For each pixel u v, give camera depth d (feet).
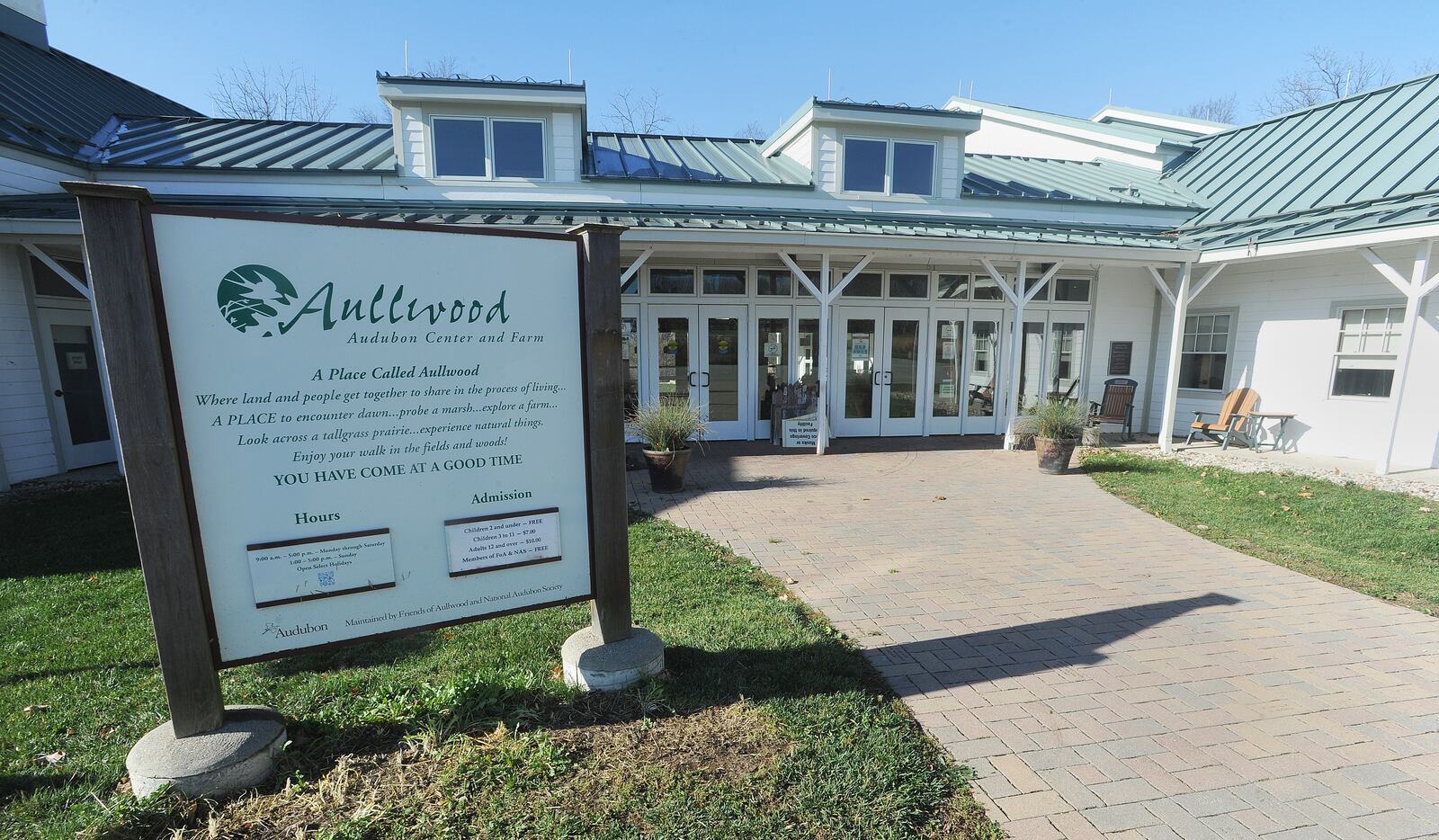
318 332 8.55
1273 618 14.08
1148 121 52.85
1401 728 10.07
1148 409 40.65
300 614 8.92
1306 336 32.45
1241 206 37.19
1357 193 31.53
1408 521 21.06
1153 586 15.89
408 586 9.52
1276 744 9.63
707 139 45.78
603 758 8.96
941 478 27.96
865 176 38.04
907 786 8.43
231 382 8.15
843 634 13.10
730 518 21.70
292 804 8.04
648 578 15.89
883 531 20.38
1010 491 25.64
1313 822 8.04
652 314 35.91
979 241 31.22
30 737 9.43
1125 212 39.52
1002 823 7.96
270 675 11.23
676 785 8.41
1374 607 14.73
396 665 11.59
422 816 7.88
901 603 14.73
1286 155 38.60
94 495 24.22
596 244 10.00
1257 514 22.24
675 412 25.95
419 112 33.71
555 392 10.18
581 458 10.53
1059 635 13.17
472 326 9.46
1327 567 17.40
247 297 8.11
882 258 35.86
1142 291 39.68
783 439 34.60
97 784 8.42
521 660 11.76
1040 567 17.19
